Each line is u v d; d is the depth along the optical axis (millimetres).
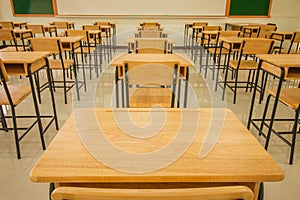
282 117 2852
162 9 7438
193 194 521
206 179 711
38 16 7367
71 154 797
